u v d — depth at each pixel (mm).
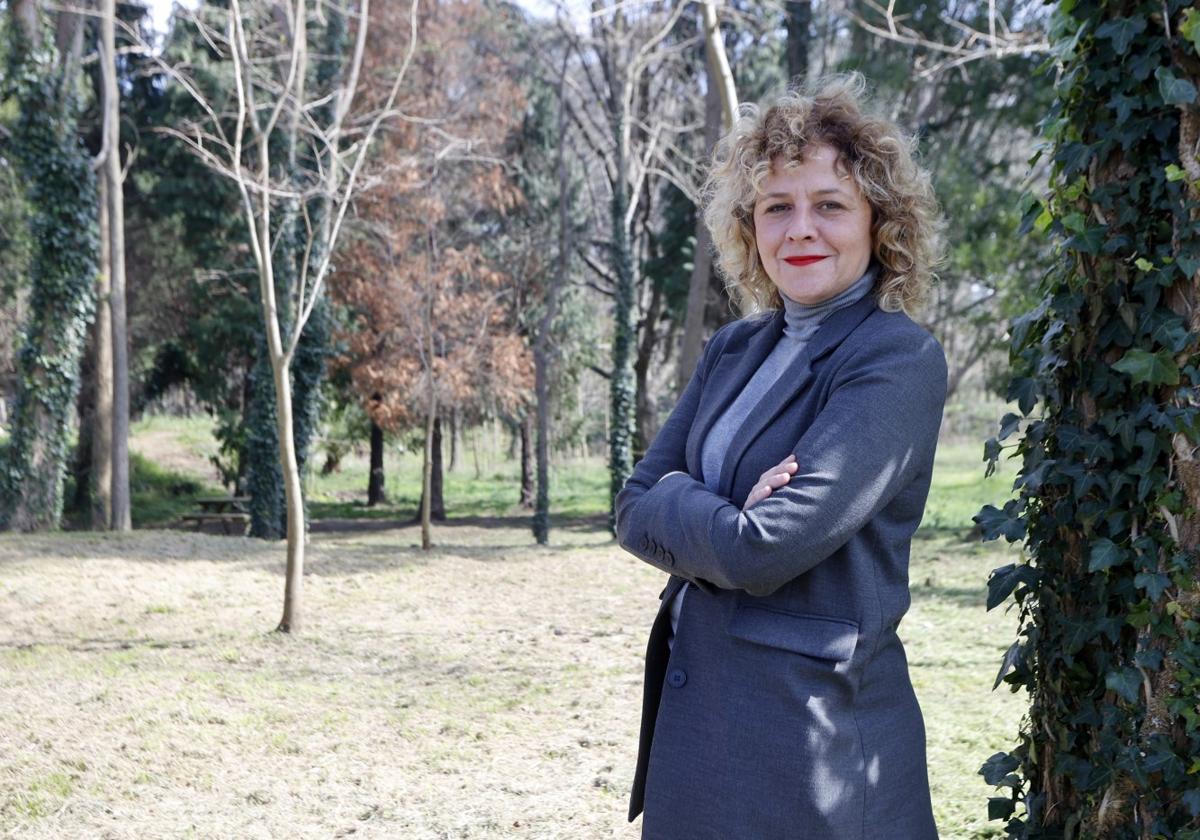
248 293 20484
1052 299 2037
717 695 1593
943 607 7797
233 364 22109
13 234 19609
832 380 1594
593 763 4379
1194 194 1756
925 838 1647
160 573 9734
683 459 1894
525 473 26953
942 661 5945
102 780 4152
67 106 15016
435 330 19953
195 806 3895
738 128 1743
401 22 19312
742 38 21031
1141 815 1840
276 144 15742
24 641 7043
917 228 1678
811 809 1499
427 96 19859
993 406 23812
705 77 21469
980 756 4121
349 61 18812
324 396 21844
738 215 1828
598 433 33812
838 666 1518
